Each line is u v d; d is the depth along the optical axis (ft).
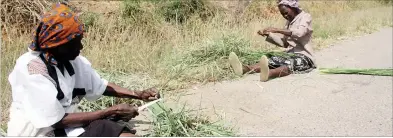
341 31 32.45
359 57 24.90
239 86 18.07
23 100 9.20
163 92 16.85
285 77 19.51
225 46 20.68
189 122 12.86
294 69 19.97
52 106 9.18
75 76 10.44
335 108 15.90
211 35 22.65
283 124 14.32
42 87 9.09
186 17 26.91
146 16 24.95
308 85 18.43
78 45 9.41
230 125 13.69
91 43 21.31
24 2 22.71
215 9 28.19
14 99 9.39
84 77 10.79
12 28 22.00
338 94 17.46
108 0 27.81
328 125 14.29
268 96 16.96
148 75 18.37
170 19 26.55
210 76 19.03
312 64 20.52
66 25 8.99
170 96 16.51
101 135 9.85
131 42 21.48
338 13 40.70
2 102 14.74
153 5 26.68
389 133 13.67
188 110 13.51
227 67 19.79
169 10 26.86
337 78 19.72
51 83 9.29
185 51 20.81
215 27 25.12
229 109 15.51
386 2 52.65
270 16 32.89
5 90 15.28
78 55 9.82
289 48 20.81
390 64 23.31
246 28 26.30
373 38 31.24
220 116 14.60
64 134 9.74
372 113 15.46
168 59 20.16
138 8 25.03
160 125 12.50
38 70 9.14
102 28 23.38
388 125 14.37
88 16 23.59
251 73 19.93
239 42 21.17
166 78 18.16
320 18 36.11
